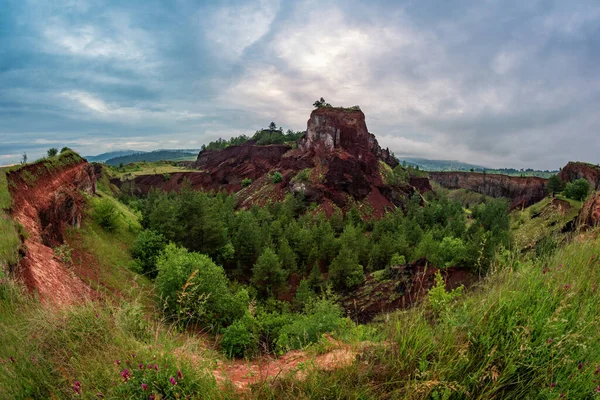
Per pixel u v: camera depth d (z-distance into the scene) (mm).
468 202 191125
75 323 4406
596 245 4668
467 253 25203
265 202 106438
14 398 3365
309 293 32781
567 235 5312
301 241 52094
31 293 7145
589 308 3461
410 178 146375
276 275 36281
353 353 4027
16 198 17141
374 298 29391
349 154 112938
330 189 100438
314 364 3717
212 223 36844
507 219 66750
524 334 3191
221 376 4363
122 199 91812
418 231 62781
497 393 2979
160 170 158500
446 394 2826
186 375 3580
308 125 129625
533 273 4086
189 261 17969
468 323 3574
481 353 3262
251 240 43719
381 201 105000
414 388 2994
